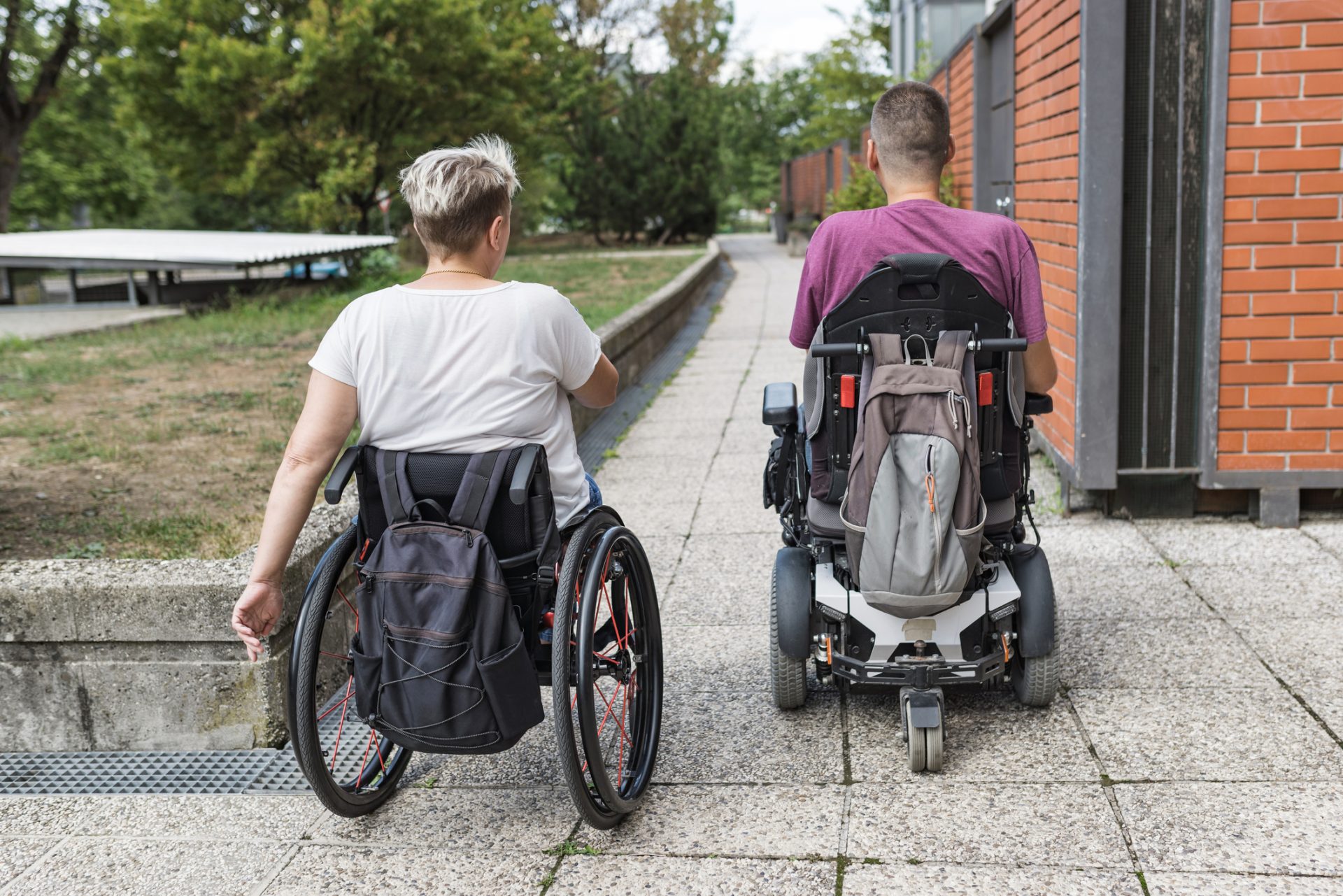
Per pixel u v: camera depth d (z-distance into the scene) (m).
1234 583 4.16
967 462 2.63
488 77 27.05
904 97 2.83
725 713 3.32
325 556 2.65
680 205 32.12
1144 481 4.98
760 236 43.47
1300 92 4.52
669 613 4.17
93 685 3.24
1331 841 2.47
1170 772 2.83
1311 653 3.50
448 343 2.45
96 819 2.88
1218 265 4.68
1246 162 4.60
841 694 3.42
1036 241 5.87
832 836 2.62
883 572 2.64
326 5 23.67
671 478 6.20
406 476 2.43
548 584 2.50
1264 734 3.00
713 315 14.95
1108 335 4.82
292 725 2.53
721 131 33.59
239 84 23.73
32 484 5.66
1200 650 3.58
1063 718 3.17
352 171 24.39
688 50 40.28
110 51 31.33
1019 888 2.37
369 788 2.86
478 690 2.36
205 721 3.25
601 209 32.47
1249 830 2.54
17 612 3.19
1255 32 4.51
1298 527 4.81
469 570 2.34
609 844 2.64
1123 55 4.62
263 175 25.58
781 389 3.14
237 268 16.62
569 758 2.45
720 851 2.58
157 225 52.75
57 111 38.53
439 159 2.49
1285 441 4.77
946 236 2.75
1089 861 2.45
